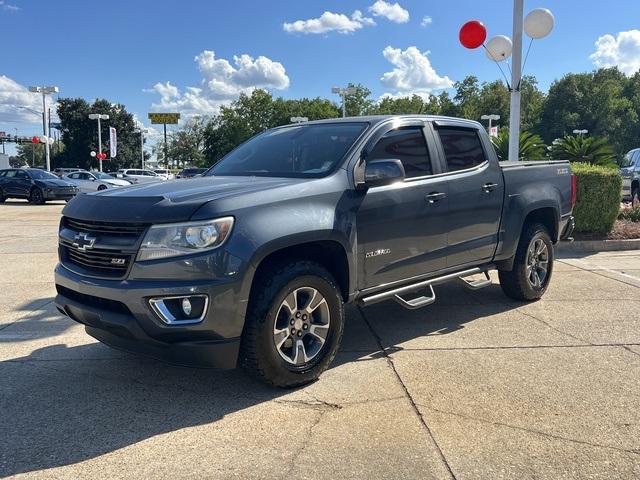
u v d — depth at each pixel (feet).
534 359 14.56
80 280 12.12
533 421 11.13
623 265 27.71
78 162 287.07
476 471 9.39
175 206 11.25
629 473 9.31
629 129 280.92
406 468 9.49
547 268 20.63
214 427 11.04
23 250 33.55
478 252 17.51
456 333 16.90
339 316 13.30
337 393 12.55
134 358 14.99
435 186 15.72
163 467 9.63
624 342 15.87
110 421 11.34
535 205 19.27
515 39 36.35
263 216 11.78
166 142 324.19
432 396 12.33
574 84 276.62
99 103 289.12
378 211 14.11
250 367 11.98
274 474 9.37
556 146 56.70
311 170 14.15
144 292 10.98
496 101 284.82
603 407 11.72
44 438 10.64
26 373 13.96
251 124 237.45
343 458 9.83
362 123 15.30
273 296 11.83
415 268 15.43
